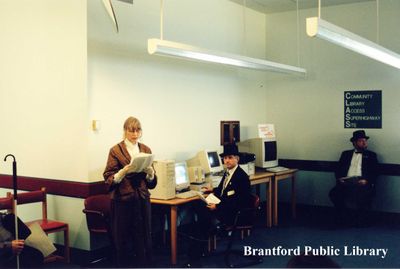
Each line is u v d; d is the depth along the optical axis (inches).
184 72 225.5
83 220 179.6
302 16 274.8
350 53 260.5
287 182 283.1
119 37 190.2
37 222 172.9
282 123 286.0
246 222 177.2
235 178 180.4
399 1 243.8
